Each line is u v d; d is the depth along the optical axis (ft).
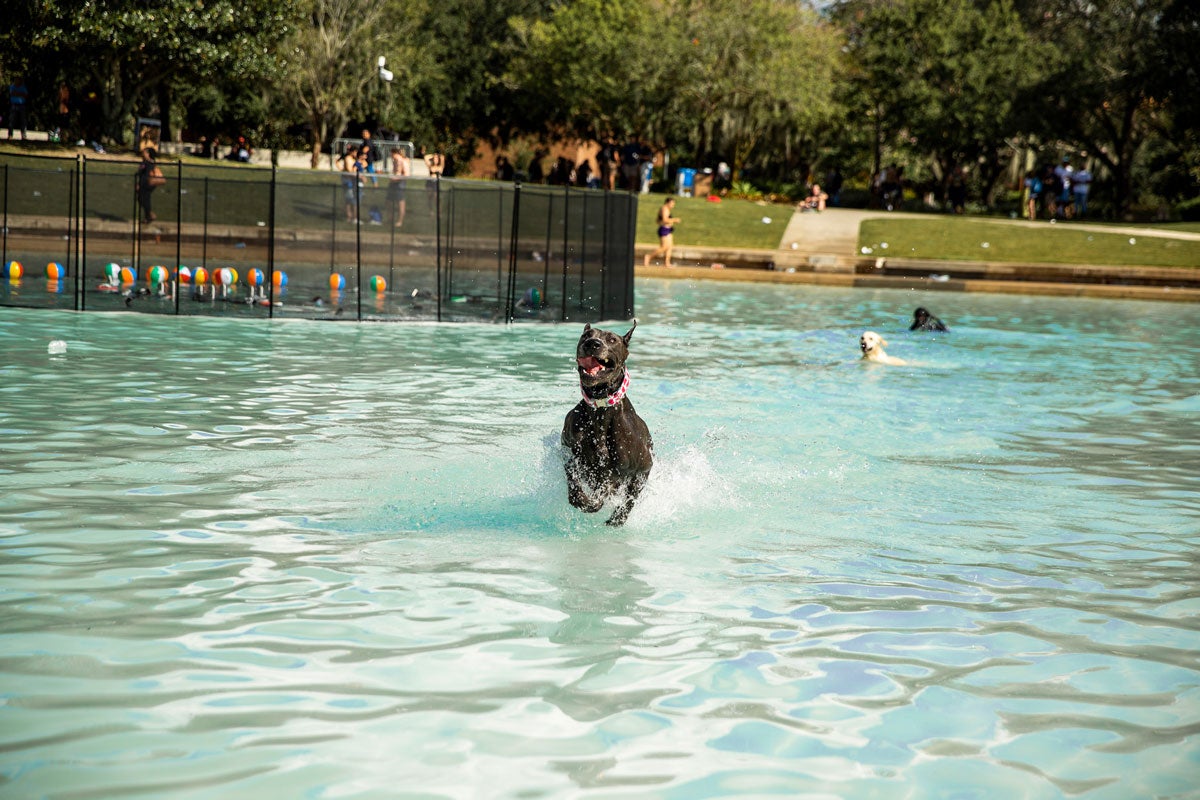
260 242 71.72
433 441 23.85
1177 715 11.57
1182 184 150.30
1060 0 156.04
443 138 165.27
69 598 13.98
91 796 9.25
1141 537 18.54
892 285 72.84
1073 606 15.05
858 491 21.17
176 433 23.71
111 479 19.86
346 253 73.36
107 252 67.97
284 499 19.07
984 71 138.92
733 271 74.59
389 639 13.00
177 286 43.50
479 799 9.41
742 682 12.11
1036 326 52.06
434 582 15.15
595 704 11.41
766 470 22.54
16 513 17.54
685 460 22.79
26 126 107.55
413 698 11.40
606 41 131.44
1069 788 9.93
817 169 184.44
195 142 153.79
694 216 94.48
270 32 102.42
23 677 11.58
